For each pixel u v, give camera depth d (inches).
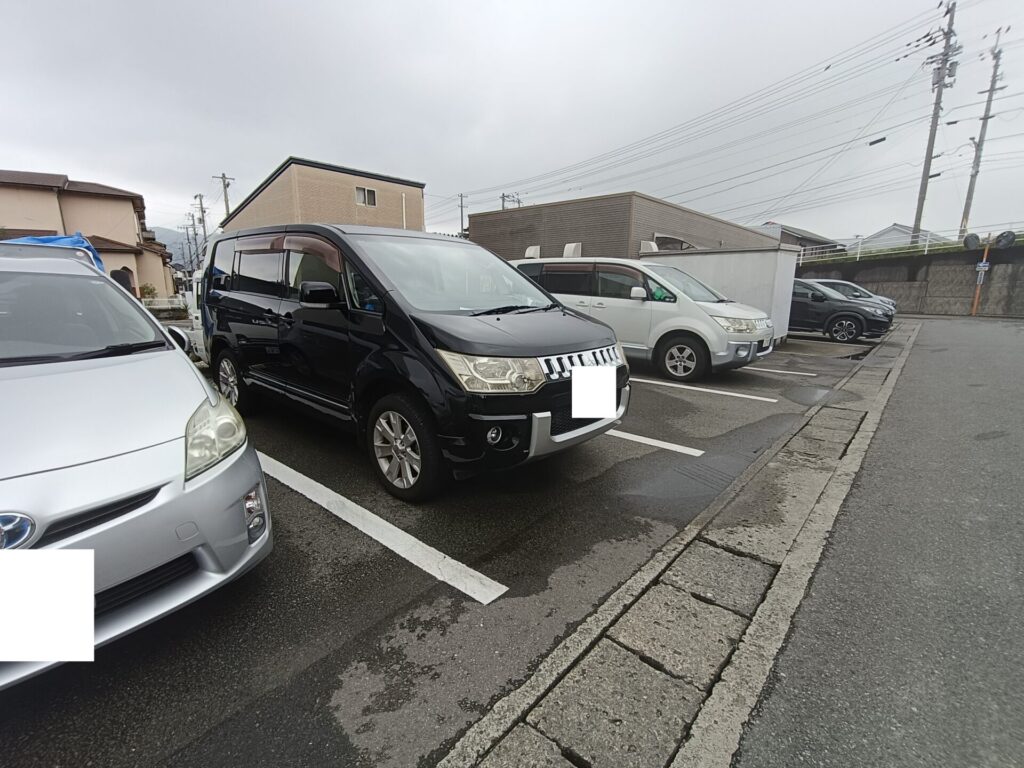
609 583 87.5
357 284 119.7
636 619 77.9
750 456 149.6
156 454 64.8
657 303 257.8
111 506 59.2
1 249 113.7
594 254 637.3
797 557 94.4
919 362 310.2
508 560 94.0
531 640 73.5
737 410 199.6
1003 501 116.3
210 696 62.8
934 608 79.9
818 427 174.9
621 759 54.5
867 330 421.4
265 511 80.0
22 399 67.3
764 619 77.5
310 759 54.6
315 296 116.1
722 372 283.0
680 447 156.6
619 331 270.4
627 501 119.0
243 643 71.9
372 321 114.1
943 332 496.1
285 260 145.9
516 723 59.4
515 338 105.7
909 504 115.4
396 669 67.7
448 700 62.7
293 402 146.7
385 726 58.9
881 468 136.8
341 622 76.8
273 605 80.3
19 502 54.1
